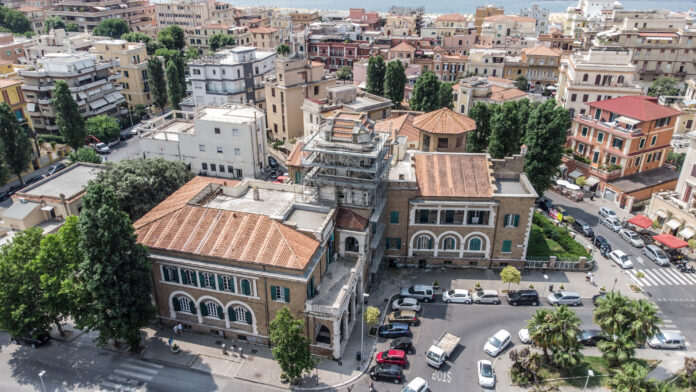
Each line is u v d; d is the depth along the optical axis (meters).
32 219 72.38
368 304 65.25
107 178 74.81
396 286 68.88
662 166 99.81
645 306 51.97
